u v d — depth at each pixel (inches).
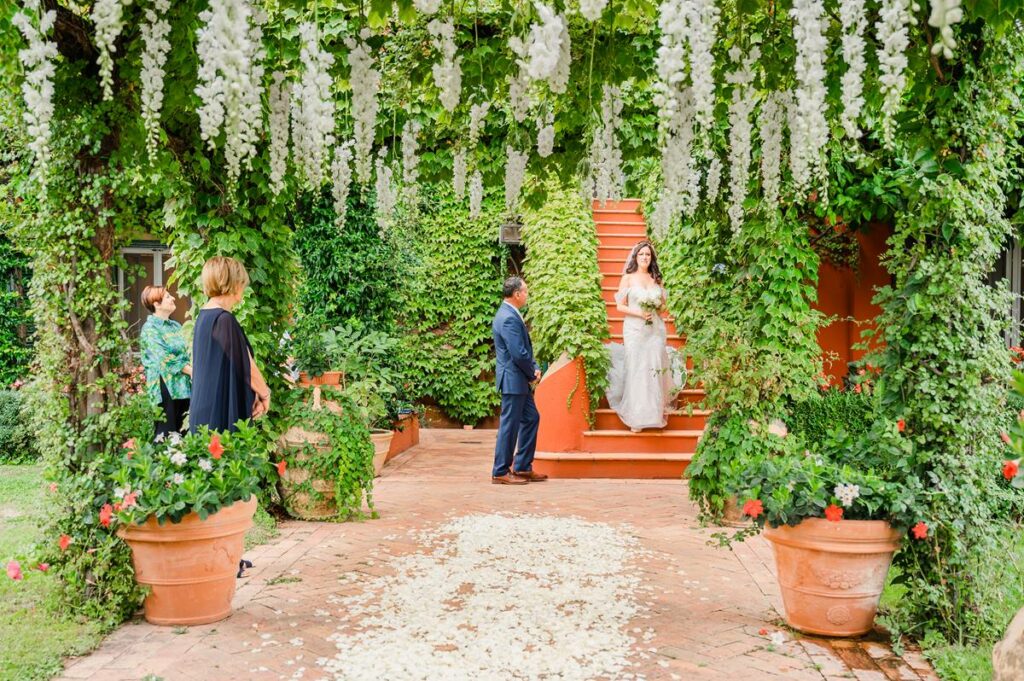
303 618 150.0
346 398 245.3
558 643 137.0
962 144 139.8
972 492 140.6
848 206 244.2
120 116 149.0
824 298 337.4
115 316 155.0
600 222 441.1
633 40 153.6
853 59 105.2
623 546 204.4
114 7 98.5
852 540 136.8
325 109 118.3
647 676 124.4
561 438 318.7
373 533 218.2
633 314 313.3
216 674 123.2
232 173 110.4
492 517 235.1
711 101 108.2
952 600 140.1
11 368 391.9
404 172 165.6
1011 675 94.4
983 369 143.5
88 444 152.6
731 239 231.5
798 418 278.8
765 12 141.1
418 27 145.1
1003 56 135.9
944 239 142.6
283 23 143.4
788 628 146.9
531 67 100.9
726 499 225.9
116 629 143.1
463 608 155.6
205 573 145.0
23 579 153.9
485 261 481.4
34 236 154.5
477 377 486.0
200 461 146.5
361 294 370.6
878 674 125.8
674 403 325.4
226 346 163.2
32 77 107.6
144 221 195.8
